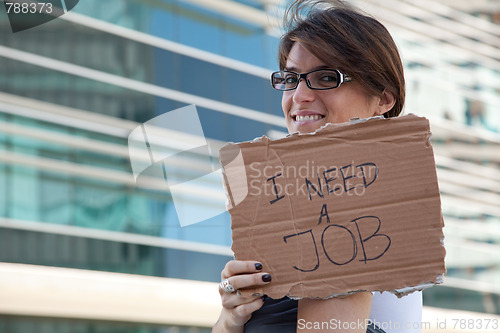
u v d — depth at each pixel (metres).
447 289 17.42
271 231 1.89
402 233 1.83
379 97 2.15
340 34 2.09
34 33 13.95
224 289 1.90
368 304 1.88
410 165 1.86
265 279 1.85
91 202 14.01
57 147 13.94
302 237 1.88
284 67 2.23
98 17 14.59
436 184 1.84
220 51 15.78
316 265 1.85
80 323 13.80
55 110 13.95
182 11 15.54
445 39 19.77
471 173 19.06
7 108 13.58
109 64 14.55
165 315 14.39
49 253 13.55
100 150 14.23
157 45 15.11
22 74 13.77
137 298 14.06
